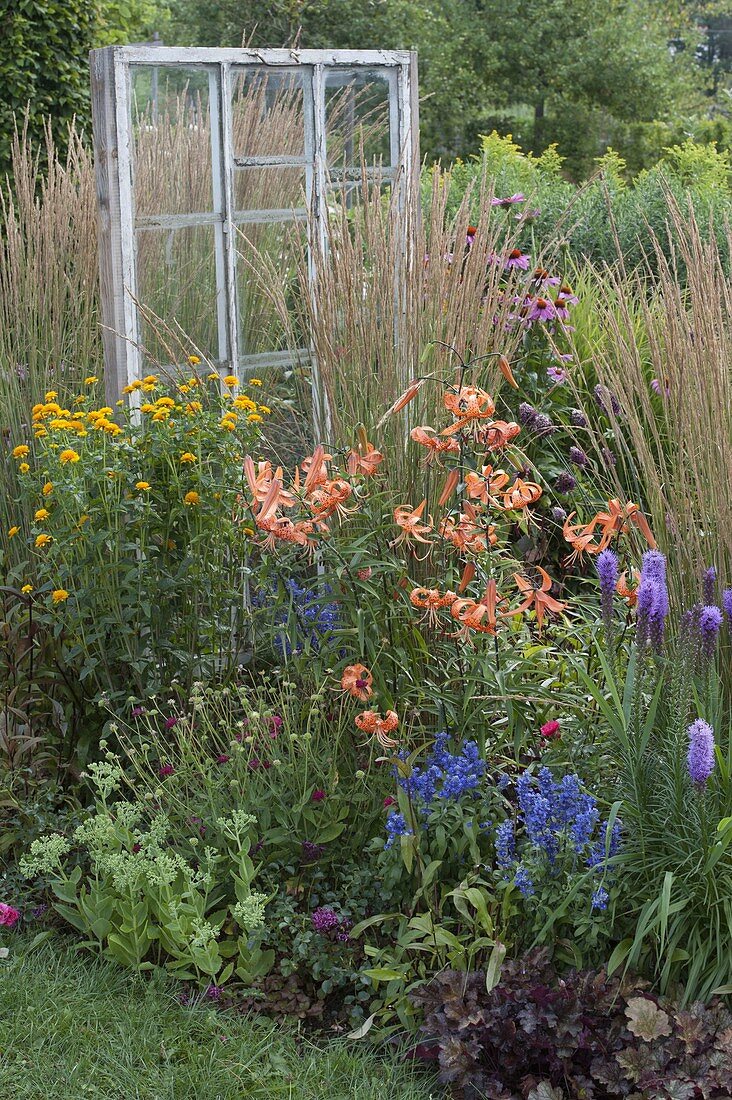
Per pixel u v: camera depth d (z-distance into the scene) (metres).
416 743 3.39
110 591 3.53
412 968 2.96
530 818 2.90
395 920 3.06
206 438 3.63
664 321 3.34
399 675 3.40
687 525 3.14
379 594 3.34
